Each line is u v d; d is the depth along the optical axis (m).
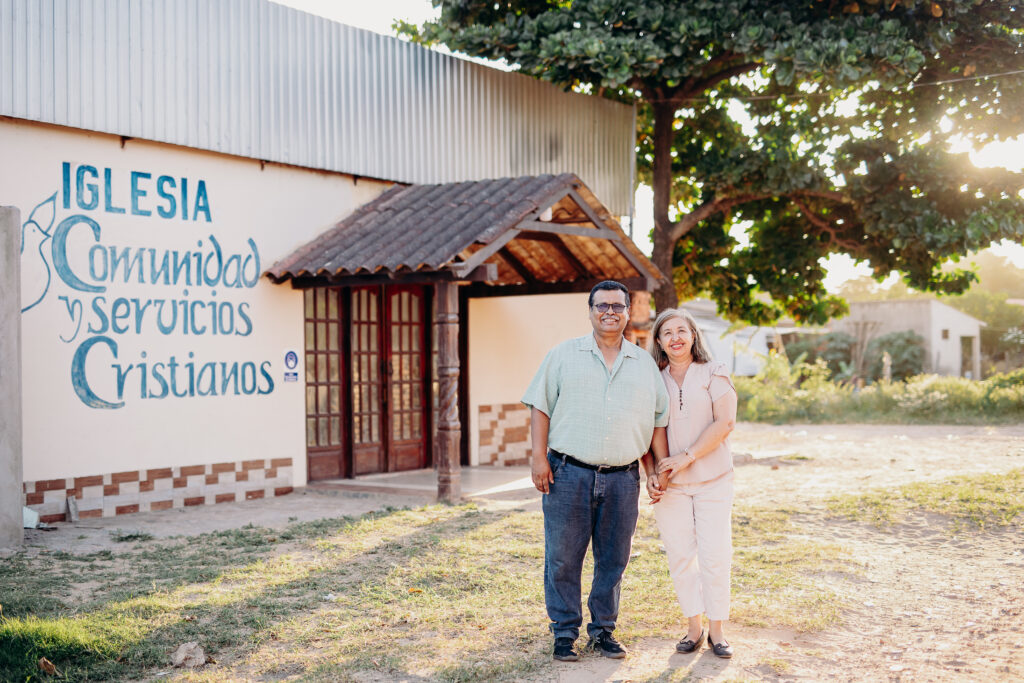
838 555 7.68
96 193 9.64
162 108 10.12
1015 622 5.95
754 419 23.69
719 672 4.92
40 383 9.16
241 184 11.01
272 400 11.26
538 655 5.17
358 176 12.33
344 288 12.33
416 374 13.33
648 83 16.28
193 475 10.39
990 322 50.66
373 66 12.54
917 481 11.23
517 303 14.78
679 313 5.29
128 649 5.13
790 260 17.22
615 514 5.09
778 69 13.42
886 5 13.64
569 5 15.97
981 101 14.82
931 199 14.85
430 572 6.95
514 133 14.75
